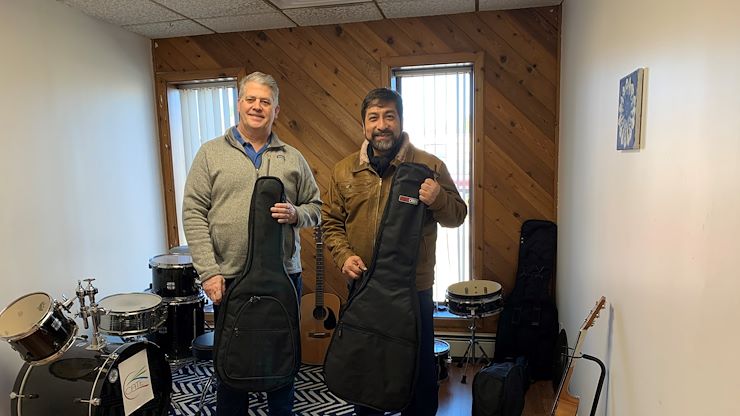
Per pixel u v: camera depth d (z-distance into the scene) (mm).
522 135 3090
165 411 2309
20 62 2422
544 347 2938
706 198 976
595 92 1999
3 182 2312
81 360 1981
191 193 1979
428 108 3318
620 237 1599
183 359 3039
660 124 1243
